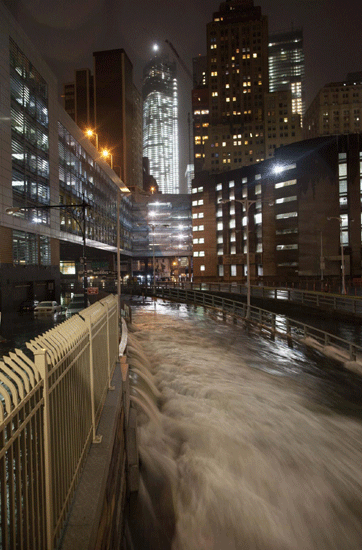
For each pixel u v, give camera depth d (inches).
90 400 166.7
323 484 278.7
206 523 236.1
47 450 94.1
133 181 5684.1
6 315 1099.9
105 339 242.2
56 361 111.0
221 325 973.2
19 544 74.8
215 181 3563.0
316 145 2709.2
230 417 375.2
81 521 108.0
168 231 3909.9
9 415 70.6
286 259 2851.9
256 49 5698.8
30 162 1339.8
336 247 2640.3
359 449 330.0
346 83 5546.3
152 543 221.1
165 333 853.2
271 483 275.7
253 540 229.1
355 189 2628.0
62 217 1689.2
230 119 5693.9
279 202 2915.8
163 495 253.0
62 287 2260.1
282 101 5285.4
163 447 310.2
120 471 204.1
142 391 390.0
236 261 3316.9
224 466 289.9
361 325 897.5
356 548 228.7
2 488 67.5
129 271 3937.0
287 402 428.8
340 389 478.9
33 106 1373.0
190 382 480.1
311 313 1086.4
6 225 1159.0
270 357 630.5
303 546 228.8
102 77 5305.1
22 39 1283.2
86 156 2103.8
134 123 5880.9
